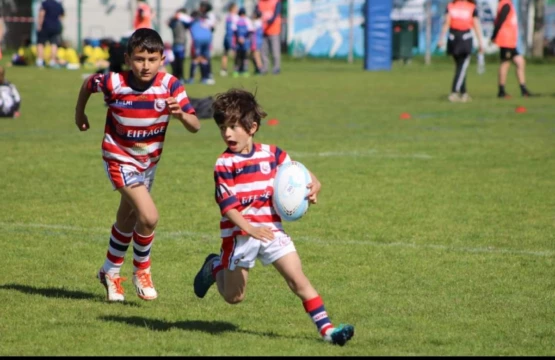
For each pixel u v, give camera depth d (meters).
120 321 19.31
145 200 20.17
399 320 19.55
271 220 17.78
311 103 74.31
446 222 30.30
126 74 20.03
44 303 20.80
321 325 17.45
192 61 94.38
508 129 56.19
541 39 148.12
